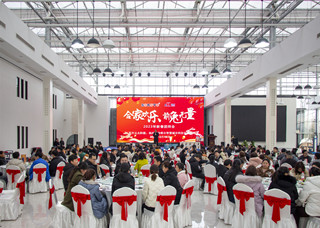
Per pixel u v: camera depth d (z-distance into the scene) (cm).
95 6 1302
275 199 423
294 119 2342
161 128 2286
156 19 1362
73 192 439
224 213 556
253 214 460
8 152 1188
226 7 1298
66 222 475
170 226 463
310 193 438
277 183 445
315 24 831
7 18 794
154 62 2203
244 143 2075
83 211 439
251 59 2100
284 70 1115
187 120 2302
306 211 443
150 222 454
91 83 2558
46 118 1280
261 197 472
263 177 650
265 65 1223
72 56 2069
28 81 1510
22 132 1429
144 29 1554
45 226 536
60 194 788
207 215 605
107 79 2572
